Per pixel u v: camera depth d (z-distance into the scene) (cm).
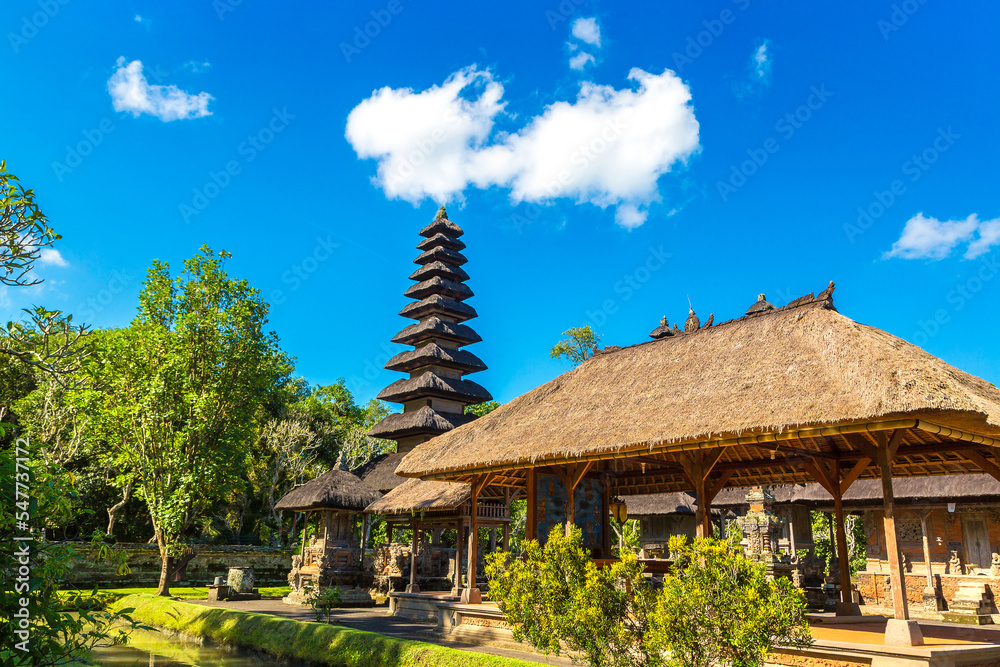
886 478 1061
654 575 1708
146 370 2567
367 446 5409
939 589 2484
